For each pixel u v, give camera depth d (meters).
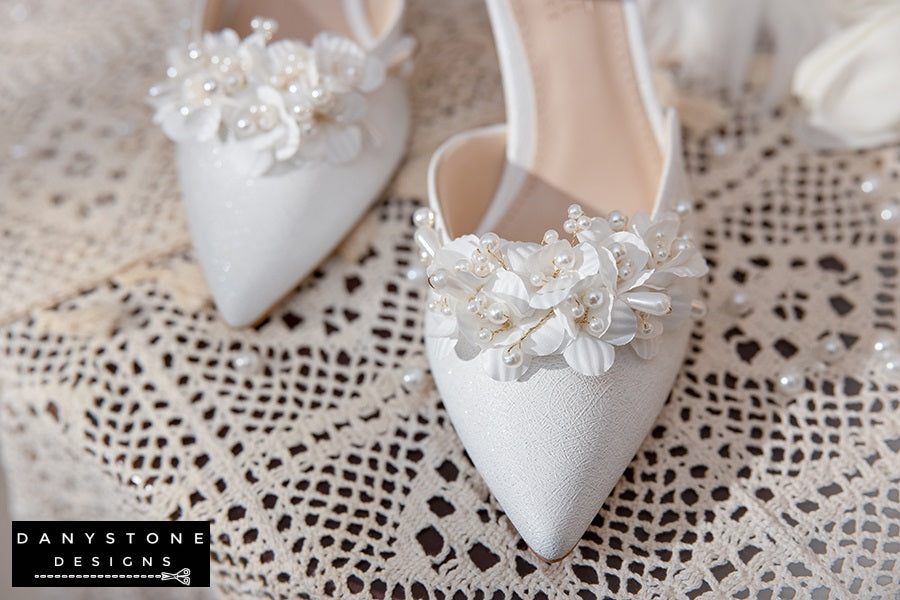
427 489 0.37
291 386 0.39
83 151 0.45
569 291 0.34
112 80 0.48
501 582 0.35
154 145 0.45
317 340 0.40
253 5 0.45
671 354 0.37
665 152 0.40
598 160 0.41
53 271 0.42
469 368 0.35
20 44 0.50
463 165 0.40
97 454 0.38
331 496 0.37
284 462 0.37
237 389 0.39
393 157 0.43
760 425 0.38
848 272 0.41
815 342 0.39
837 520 0.36
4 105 0.47
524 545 0.36
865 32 0.43
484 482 0.37
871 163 0.44
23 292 0.41
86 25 0.50
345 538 0.36
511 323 0.34
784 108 0.46
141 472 0.38
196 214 0.40
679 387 0.38
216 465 0.37
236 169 0.40
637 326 0.35
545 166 0.41
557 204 0.41
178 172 0.43
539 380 0.34
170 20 0.50
